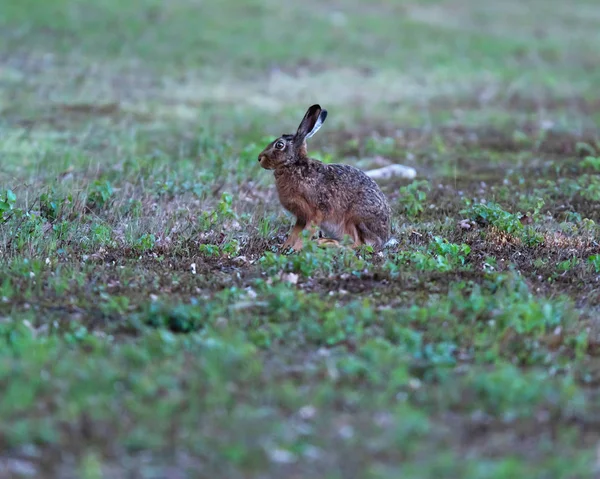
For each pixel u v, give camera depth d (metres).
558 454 7.52
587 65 36.41
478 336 9.88
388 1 48.78
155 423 7.69
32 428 7.52
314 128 13.59
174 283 11.52
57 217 14.68
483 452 7.52
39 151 19.56
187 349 9.20
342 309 10.47
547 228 14.92
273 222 14.90
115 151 20.00
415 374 9.04
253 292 11.12
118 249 13.14
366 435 7.67
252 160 18.86
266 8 42.97
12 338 9.38
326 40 37.62
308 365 9.05
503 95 29.55
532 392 8.36
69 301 10.69
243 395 8.27
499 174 19.44
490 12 48.97
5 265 11.89
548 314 10.30
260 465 7.22
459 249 13.16
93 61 30.56
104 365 8.60
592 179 17.88
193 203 15.82
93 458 7.20
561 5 53.44
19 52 30.77
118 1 40.59
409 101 28.17
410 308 10.63
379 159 20.50
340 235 13.67
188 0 42.72
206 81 29.38
